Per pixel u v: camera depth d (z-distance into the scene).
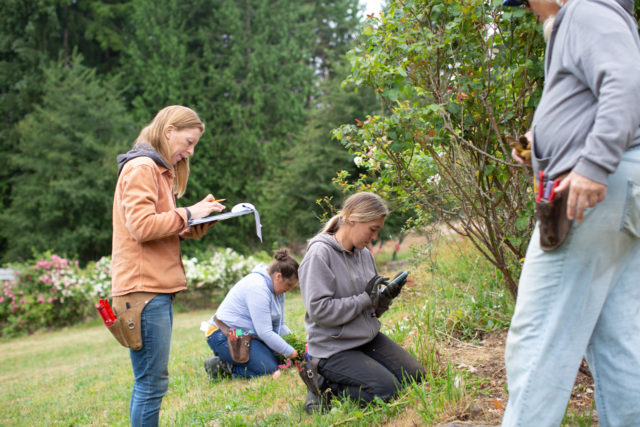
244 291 4.44
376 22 3.03
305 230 19.20
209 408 3.57
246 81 27.53
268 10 29.27
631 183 1.56
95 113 23.25
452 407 2.55
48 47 27.97
